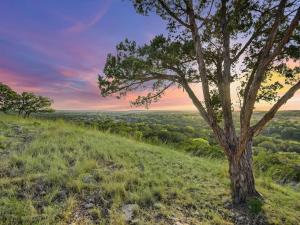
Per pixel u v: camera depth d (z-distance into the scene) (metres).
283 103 6.11
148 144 14.50
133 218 5.59
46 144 9.96
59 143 10.55
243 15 7.88
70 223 5.19
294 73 8.53
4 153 8.84
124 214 5.71
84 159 8.77
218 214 6.26
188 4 7.31
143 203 6.32
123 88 8.80
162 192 6.90
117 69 8.35
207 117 7.40
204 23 8.04
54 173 7.17
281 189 8.89
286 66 8.62
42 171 7.53
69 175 7.35
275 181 10.81
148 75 8.45
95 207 5.86
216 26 8.39
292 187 10.12
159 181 7.71
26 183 6.54
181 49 8.65
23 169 7.50
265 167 12.34
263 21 8.21
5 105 38.34
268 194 7.83
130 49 8.52
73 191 6.54
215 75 8.88
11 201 5.58
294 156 15.13
